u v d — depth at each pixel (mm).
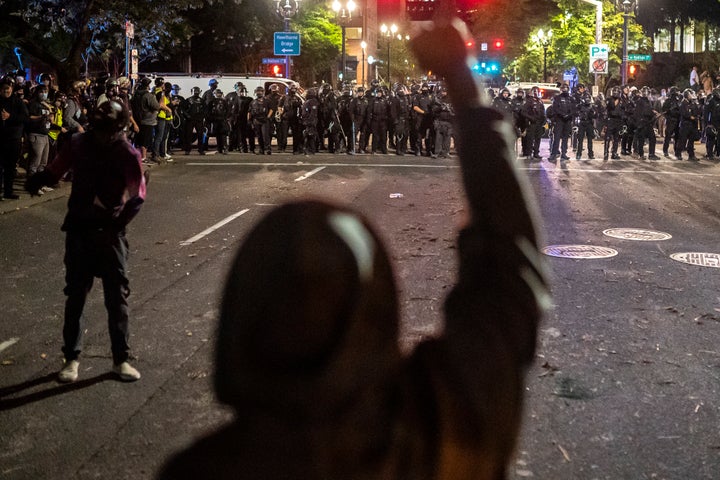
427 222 11617
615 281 8125
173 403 4965
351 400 767
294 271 725
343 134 23250
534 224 1065
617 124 22266
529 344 989
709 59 73500
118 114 5074
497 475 904
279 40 31734
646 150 26266
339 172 18359
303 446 756
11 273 8531
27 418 4734
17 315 6945
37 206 13195
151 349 5980
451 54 1121
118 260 5234
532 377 5348
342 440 768
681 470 4074
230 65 43469
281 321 726
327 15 48219
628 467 4102
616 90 25484
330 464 765
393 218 11977
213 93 22484
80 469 4098
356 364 754
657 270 8656
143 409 4871
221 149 22781
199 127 22297
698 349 5996
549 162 21609
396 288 792
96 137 5105
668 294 7621
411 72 74062
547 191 15352
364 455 783
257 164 20047
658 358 5785
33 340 6246
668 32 84688
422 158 22016
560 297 7473
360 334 752
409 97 22875
